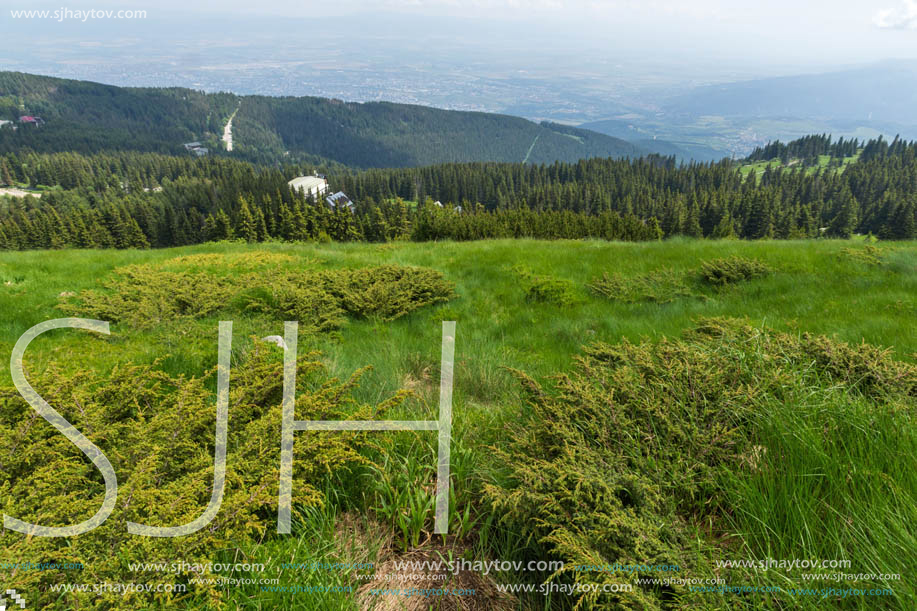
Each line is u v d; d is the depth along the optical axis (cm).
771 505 219
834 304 845
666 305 912
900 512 196
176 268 1197
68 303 783
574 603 204
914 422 268
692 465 259
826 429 272
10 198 15538
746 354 383
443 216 4750
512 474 259
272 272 1060
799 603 170
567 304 910
